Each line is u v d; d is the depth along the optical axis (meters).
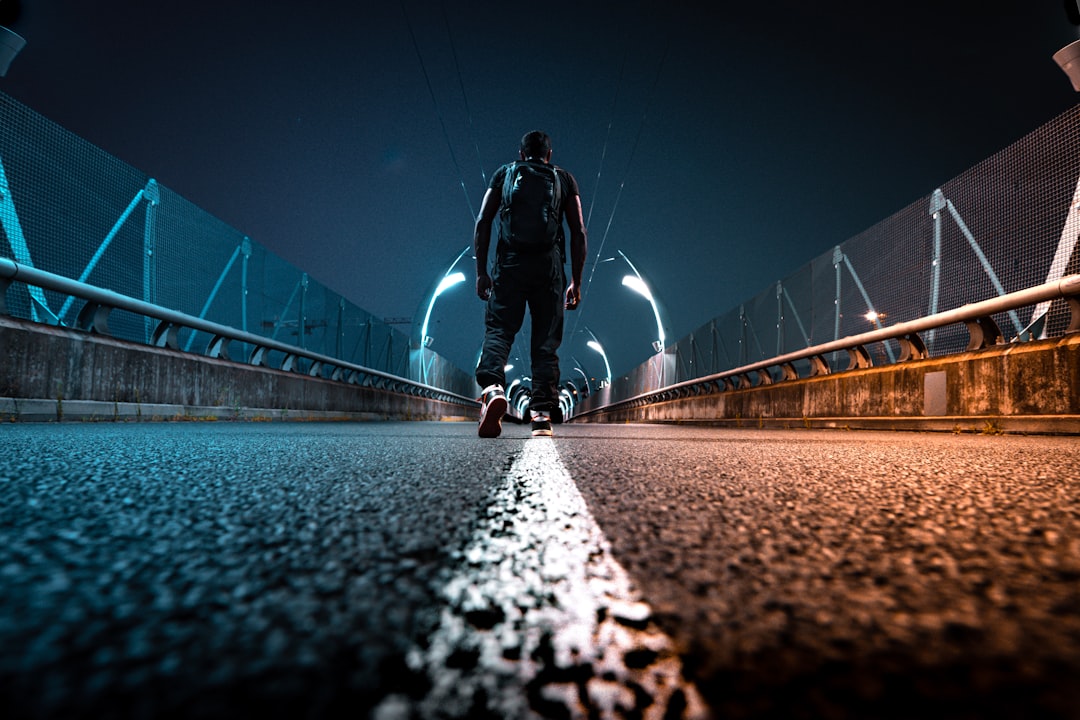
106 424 4.98
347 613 0.53
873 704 0.37
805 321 13.30
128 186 7.85
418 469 1.74
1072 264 6.31
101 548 0.76
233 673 0.40
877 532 0.91
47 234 6.57
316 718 0.33
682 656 0.45
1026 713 0.35
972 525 0.97
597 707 0.36
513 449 2.66
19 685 0.37
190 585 0.61
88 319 5.75
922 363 6.53
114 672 0.39
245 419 8.22
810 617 0.53
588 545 0.82
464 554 0.76
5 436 2.96
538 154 4.80
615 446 3.00
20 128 6.27
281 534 0.86
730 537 0.88
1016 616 0.53
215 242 9.86
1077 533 0.91
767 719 0.35
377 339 19.70
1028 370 5.13
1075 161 6.34
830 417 8.61
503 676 0.41
